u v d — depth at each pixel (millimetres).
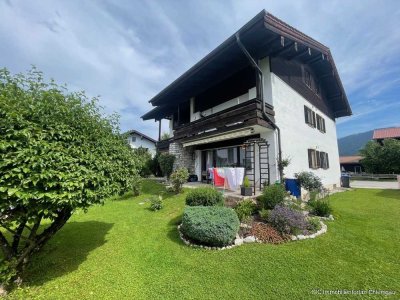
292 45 10219
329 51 13898
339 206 10094
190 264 4555
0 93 3648
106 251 5250
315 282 3863
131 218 7805
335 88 18734
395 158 29969
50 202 3494
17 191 3131
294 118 12578
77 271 4375
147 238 5973
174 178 11094
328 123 18984
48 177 3359
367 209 9414
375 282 3861
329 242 5574
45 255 5055
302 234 5961
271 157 10469
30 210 3430
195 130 13695
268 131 10742
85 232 6512
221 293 3605
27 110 3666
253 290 3666
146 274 4219
